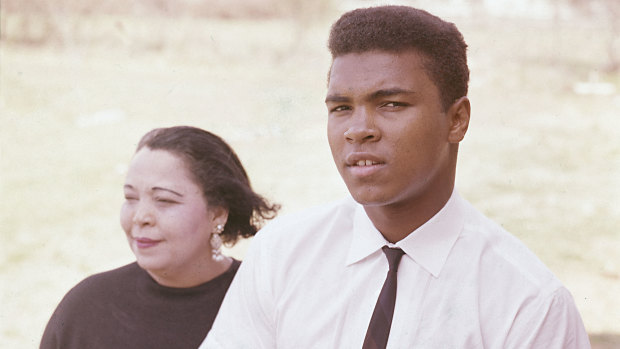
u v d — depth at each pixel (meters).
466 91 1.34
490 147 8.67
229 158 1.95
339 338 1.38
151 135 1.90
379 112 1.24
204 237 1.87
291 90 12.15
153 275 1.89
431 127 1.25
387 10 1.29
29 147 8.72
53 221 6.35
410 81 1.23
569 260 5.40
